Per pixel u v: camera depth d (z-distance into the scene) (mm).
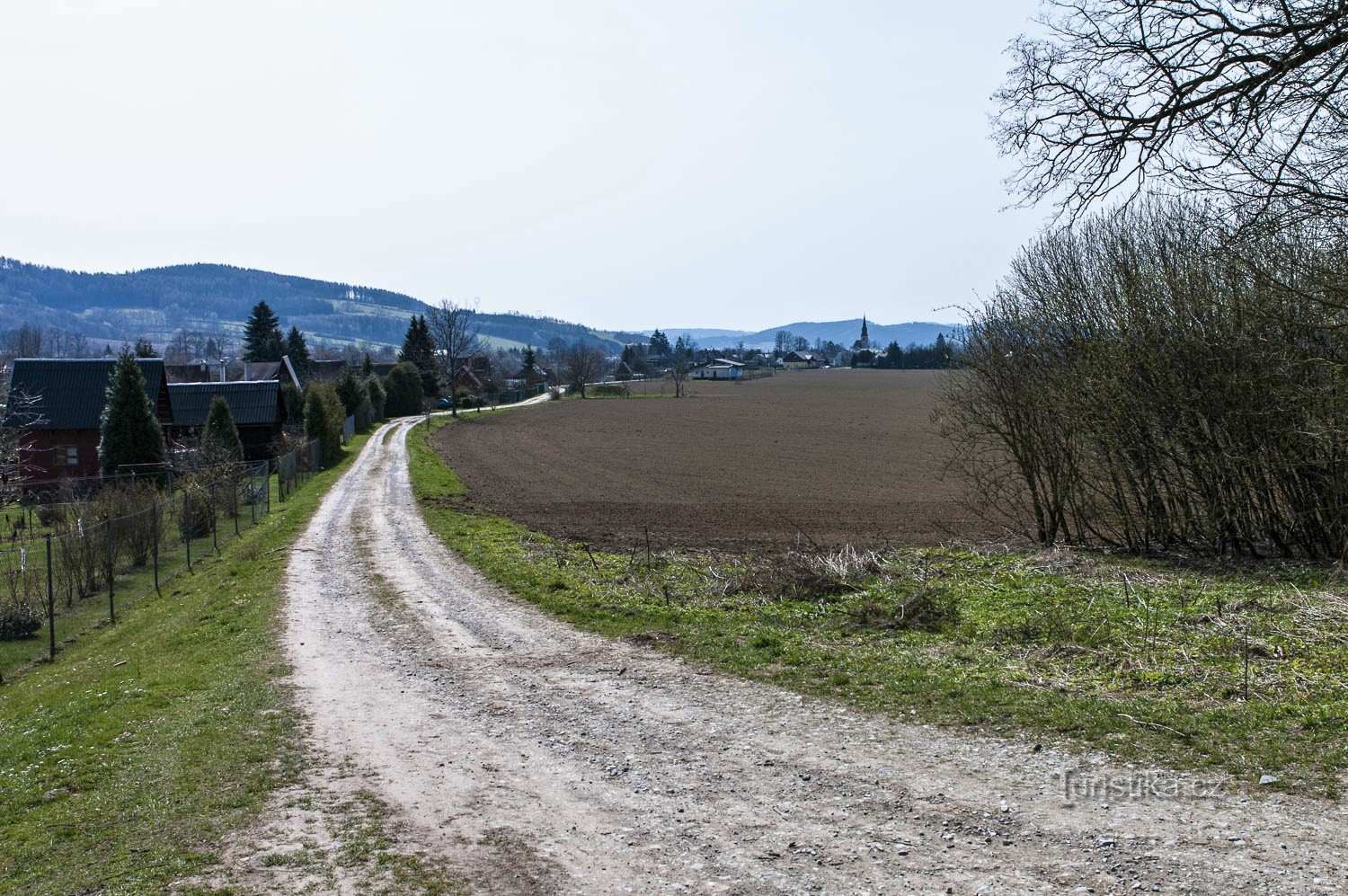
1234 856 5781
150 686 12305
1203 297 17328
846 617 14039
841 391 127812
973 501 31859
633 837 6789
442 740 9406
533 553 22094
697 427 75062
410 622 15391
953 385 23859
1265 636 11188
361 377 92375
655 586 17250
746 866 6176
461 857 6602
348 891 6133
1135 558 18859
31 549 25656
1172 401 18125
